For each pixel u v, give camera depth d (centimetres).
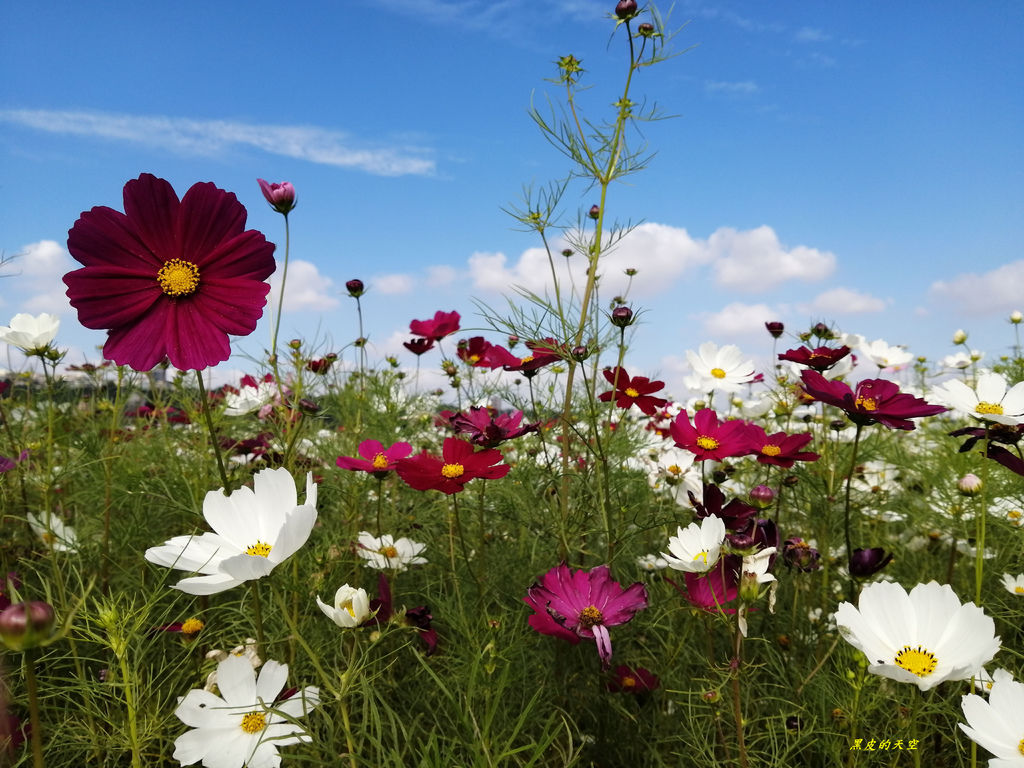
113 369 94
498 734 37
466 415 58
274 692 35
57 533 58
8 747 38
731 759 41
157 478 64
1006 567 61
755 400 87
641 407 62
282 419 60
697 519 58
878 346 79
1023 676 48
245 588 51
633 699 49
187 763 32
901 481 78
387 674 47
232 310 37
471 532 68
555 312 53
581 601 43
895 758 39
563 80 56
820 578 65
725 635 55
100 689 41
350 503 66
